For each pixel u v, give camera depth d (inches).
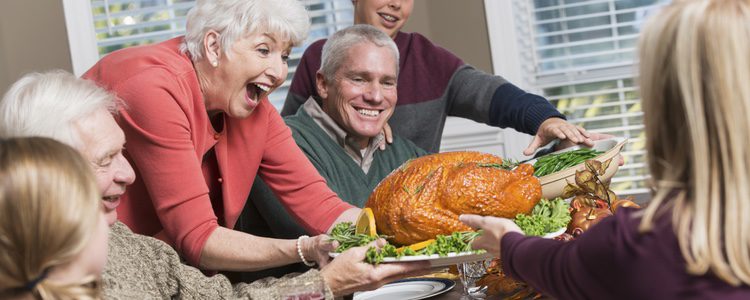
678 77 47.1
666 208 48.4
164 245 75.2
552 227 74.3
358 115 108.2
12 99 66.3
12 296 46.2
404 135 125.7
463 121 181.6
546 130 111.1
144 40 185.9
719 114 46.2
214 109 88.3
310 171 97.4
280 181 97.0
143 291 73.0
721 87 45.9
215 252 83.0
